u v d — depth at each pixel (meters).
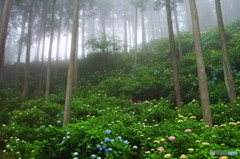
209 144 3.16
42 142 3.91
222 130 3.75
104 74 17.02
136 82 12.62
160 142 3.72
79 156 3.83
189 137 3.53
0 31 10.16
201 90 6.45
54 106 9.45
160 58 17.28
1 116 8.32
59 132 4.15
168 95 11.30
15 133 6.46
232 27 17.59
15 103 11.78
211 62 12.00
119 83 13.18
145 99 11.78
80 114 8.16
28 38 17.61
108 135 4.12
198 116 6.73
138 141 4.64
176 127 4.30
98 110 8.52
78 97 12.53
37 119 7.91
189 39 17.81
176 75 9.50
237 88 8.82
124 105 9.88
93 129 4.38
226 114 6.37
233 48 12.03
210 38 16.62
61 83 17.86
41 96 15.47
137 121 6.82
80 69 18.64
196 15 7.22
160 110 7.07
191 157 2.97
